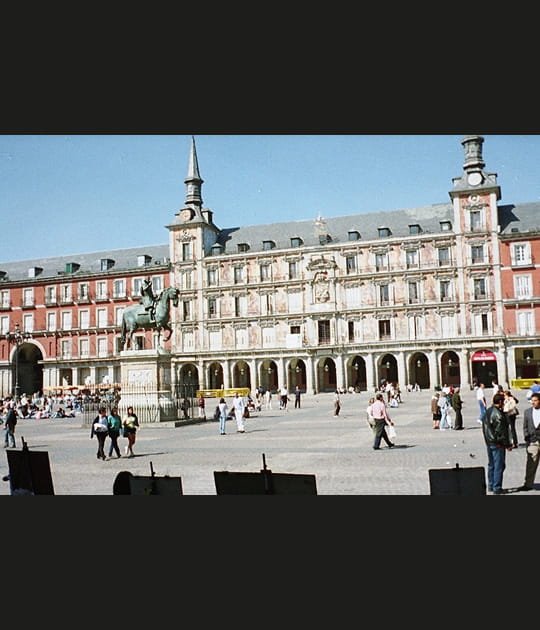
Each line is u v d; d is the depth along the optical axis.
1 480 18.80
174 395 39.69
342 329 86.31
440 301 82.56
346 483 15.99
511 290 79.88
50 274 102.62
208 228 95.19
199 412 46.06
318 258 87.94
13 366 99.88
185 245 94.31
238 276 91.56
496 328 80.00
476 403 51.50
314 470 18.42
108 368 95.44
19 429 41.22
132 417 24.02
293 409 53.75
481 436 26.36
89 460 22.92
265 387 90.69
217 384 93.88
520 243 80.12
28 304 100.19
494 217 81.31
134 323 38.25
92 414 41.25
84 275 97.88
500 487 14.44
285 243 91.81
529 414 14.81
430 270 83.19
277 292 89.44
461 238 82.31
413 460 19.81
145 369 37.28
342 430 31.58
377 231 88.06
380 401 23.08
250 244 94.06
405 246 84.75
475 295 81.31
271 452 23.14
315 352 86.56
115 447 23.55
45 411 56.19
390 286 84.94
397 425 33.19
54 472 20.14
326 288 87.25
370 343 84.25
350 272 86.88
